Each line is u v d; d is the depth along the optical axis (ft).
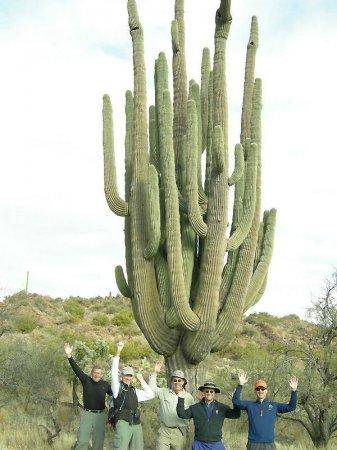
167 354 28.71
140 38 29.89
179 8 32.45
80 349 55.67
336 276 47.39
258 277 31.27
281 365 46.88
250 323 119.44
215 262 27.07
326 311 46.80
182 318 26.76
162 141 27.20
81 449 23.99
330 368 46.16
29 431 39.55
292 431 48.55
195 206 27.20
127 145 30.78
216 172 27.37
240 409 21.35
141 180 28.78
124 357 86.28
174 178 26.86
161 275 28.89
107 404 38.70
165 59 30.37
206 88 32.78
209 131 30.50
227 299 28.96
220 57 29.09
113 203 29.01
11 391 48.39
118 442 22.63
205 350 27.63
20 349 51.26
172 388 23.53
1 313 59.00
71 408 47.14
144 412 44.57
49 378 47.47
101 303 141.69
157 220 26.94
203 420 20.95
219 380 53.83
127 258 29.91
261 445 20.45
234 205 29.71
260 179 30.58
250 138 31.40
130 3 30.27
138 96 29.32
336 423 44.06
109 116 29.63
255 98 31.48
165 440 23.08
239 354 89.20
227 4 28.40
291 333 111.24
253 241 29.43
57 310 125.18
